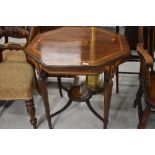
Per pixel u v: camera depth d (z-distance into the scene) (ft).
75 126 6.79
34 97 7.86
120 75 8.85
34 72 6.38
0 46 6.41
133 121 6.91
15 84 5.84
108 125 6.78
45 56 5.35
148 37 6.10
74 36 6.36
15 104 7.64
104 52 5.48
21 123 6.93
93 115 7.16
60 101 7.73
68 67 5.04
